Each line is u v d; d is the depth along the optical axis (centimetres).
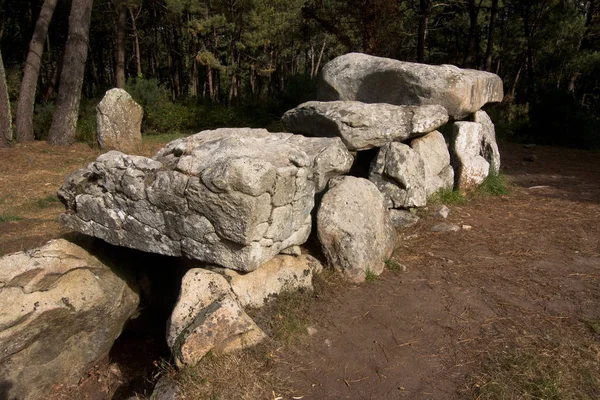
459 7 2206
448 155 645
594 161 1059
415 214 570
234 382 287
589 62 1909
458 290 408
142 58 3180
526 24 2022
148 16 2631
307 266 403
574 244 510
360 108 551
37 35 1277
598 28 2034
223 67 2027
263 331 333
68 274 379
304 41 2358
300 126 596
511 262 464
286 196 354
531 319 359
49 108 1391
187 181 337
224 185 314
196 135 460
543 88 1455
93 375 397
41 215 666
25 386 360
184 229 349
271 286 373
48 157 1055
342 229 416
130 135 1156
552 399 271
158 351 418
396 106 569
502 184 716
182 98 1867
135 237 379
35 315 351
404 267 445
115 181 377
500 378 291
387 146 551
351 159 485
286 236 370
